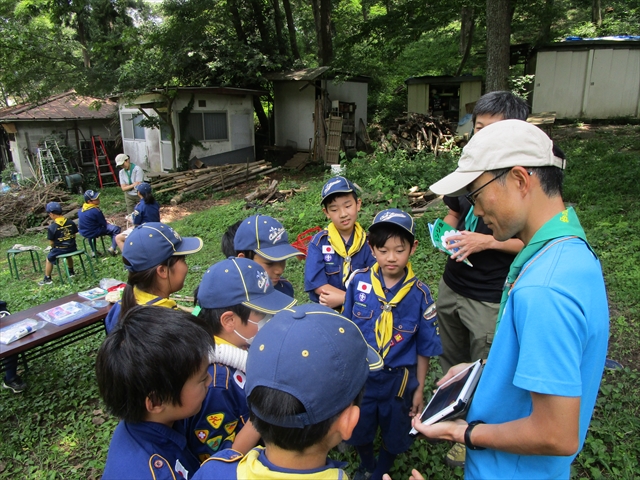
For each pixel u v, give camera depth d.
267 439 1.08
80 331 4.45
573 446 1.08
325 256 2.69
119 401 1.35
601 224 5.90
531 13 15.64
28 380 3.95
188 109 14.71
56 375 4.01
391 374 2.25
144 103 13.98
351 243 2.70
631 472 2.41
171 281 2.34
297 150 17.27
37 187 13.06
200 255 7.18
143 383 1.30
